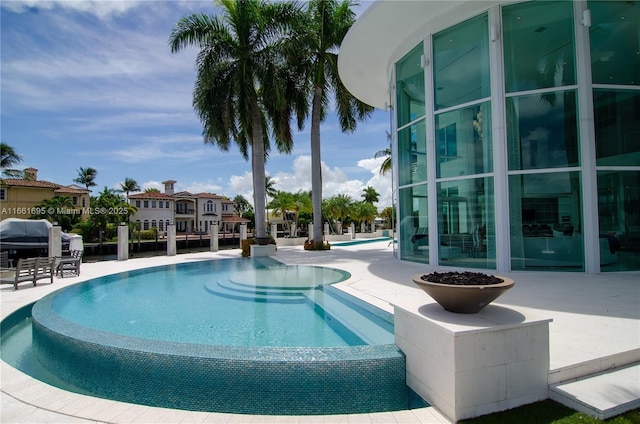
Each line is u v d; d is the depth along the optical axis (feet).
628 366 11.11
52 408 9.87
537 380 9.72
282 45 52.60
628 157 26.91
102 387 13.05
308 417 9.41
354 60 40.55
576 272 26.35
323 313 20.35
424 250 33.45
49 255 44.62
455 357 8.88
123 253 52.08
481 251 28.89
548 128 27.20
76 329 15.31
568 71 26.99
